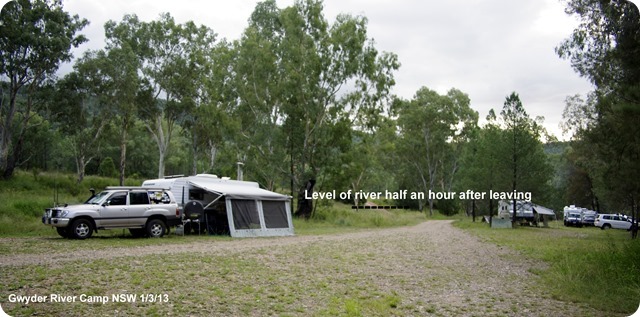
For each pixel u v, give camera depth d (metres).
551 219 69.00
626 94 11.98
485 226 42.12
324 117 43.06
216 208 25.00
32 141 56.16
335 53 41.28
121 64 48.03
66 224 18.03
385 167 84.31
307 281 11.34
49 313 7.71
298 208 42.78
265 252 16.64
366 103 42.78
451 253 18.58
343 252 17.72
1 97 41.03
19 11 39.22
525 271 14.23
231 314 8.09
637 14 12.41
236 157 45.69
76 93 45.72
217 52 48.53
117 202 19.31
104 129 50.00
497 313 8.98
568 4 15.08
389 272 13.23
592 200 65.00
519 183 41.34
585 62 14.95
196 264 12.98
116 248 15.98
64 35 41.44
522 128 41.50
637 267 11.95
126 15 53.75
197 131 55.59
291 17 40.81
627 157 14.80
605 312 9.23
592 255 14.79
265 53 41.91
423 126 76.44
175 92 54.66
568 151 60.69
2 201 28.30
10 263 12.10
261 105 42.59
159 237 20.17
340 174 42.09
